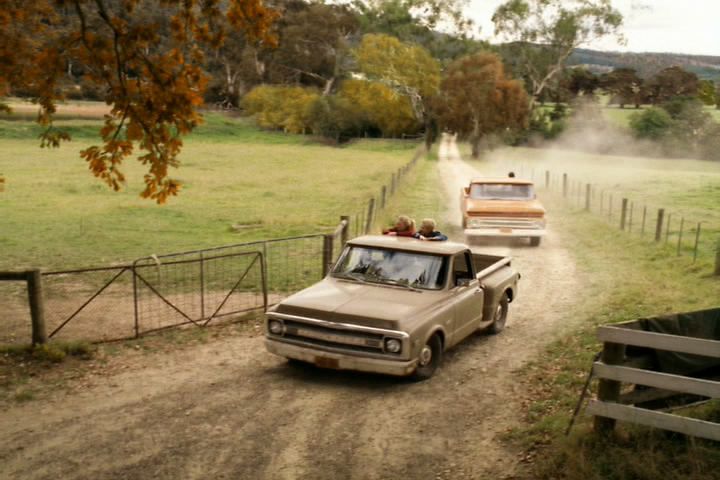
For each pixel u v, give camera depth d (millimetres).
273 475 5832
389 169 51594
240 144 83000
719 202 29891
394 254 8953
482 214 18500
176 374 8406
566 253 17844
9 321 10898
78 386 7973
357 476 5820
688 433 5465
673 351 5961
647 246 17609
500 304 10359
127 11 8578
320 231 21031
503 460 6023
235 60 116312
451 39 109312
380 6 112562
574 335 9758
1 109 11469
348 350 7684
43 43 9102
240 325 10703
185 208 27438
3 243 19062
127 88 8195
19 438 6555
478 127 77125
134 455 6188
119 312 11570
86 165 46156
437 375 8336
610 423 5918
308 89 111062
